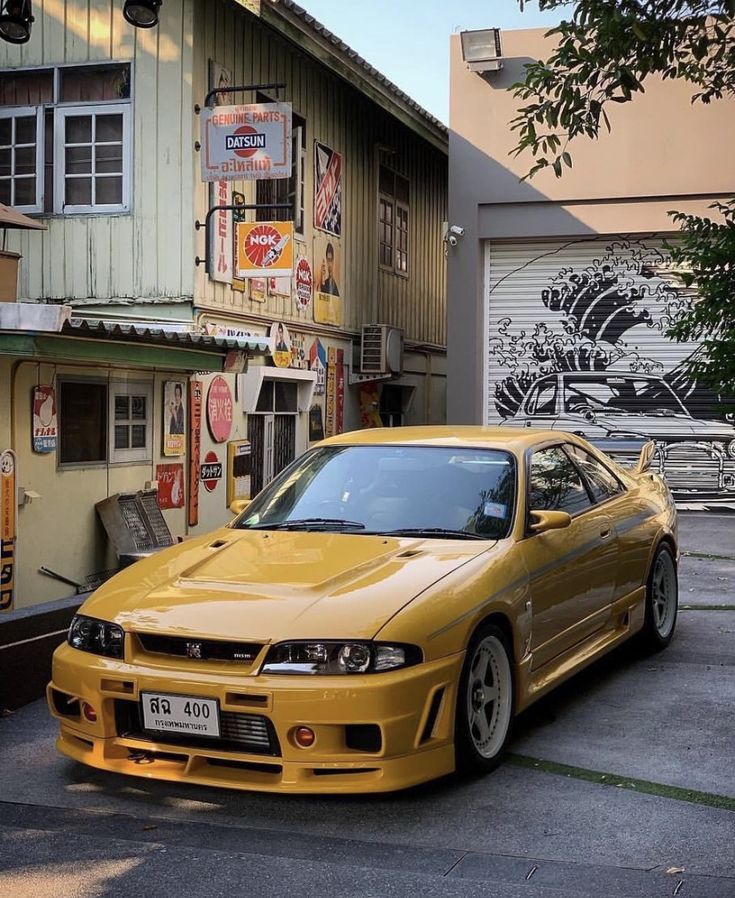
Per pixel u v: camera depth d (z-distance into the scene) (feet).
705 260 26.48
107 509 29.86
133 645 14.78
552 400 50.85
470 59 48.44
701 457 49.37
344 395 53.06
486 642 15.67
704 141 47.57
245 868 12.54
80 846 13.26
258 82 42.93
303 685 13.74
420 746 14.16
